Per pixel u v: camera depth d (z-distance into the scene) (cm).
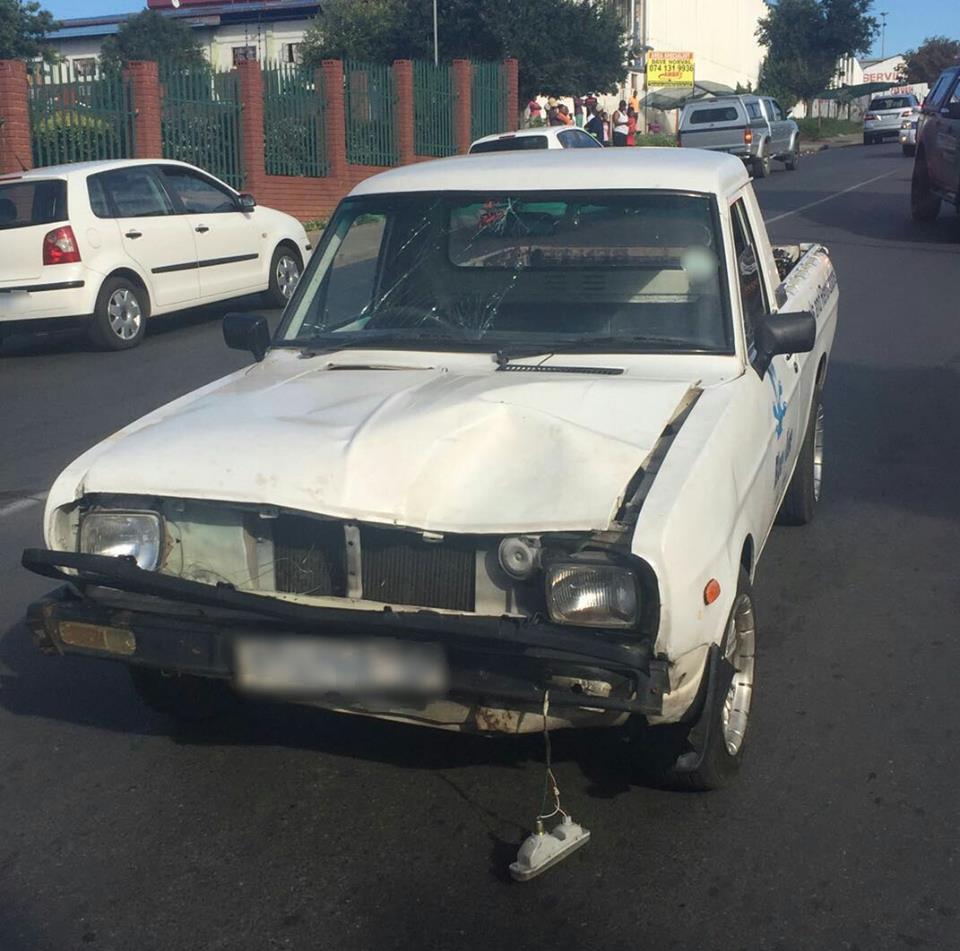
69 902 345
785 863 355
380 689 342
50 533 380
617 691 327
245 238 1343
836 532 638
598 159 496
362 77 2477
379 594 353
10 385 1055
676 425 389
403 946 323
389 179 511
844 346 1077
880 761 411
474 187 487
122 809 393
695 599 332
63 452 831
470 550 343
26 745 436
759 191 2512
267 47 4409
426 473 352
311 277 506
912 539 625
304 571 361
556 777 404
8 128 1698
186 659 358
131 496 369
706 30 5938
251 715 456
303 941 326
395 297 486
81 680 491
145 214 1223
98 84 1856
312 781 407
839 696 459
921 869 351
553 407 394
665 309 453
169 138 1994
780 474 498
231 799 398
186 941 327
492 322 468
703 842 366
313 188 2303
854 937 322
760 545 444
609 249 463
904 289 1325
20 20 3491
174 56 4109
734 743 394
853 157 3859
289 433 372
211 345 1214
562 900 340
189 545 369
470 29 3434
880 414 866
